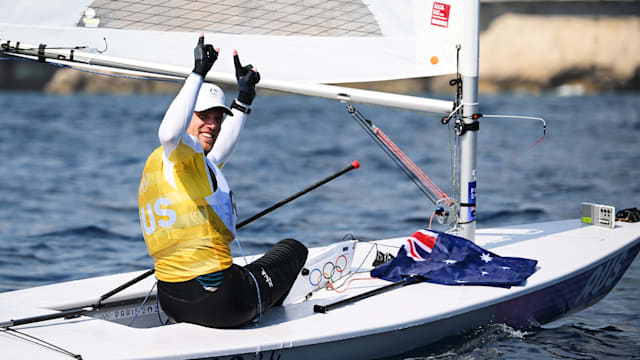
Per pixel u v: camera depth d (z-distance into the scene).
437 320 12.52
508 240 17.11
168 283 11.24
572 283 14.86
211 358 10.45
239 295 11.20
